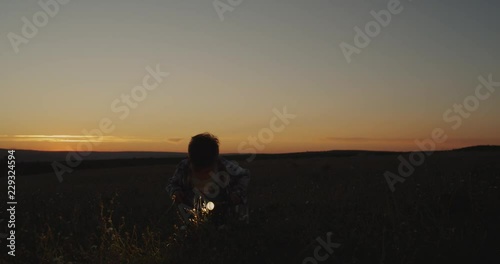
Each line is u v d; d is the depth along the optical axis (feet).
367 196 30.91
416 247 17.95
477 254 17.39
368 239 19.01
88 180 72.59
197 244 18.79
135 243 19.67
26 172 96.07
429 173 43.42
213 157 21.93
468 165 53.83
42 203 33.50
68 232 22.98
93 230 22.86
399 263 16.57
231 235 19.95
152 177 71.92
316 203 28.78
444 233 18.90
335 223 22.65
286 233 21.16
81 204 33.78
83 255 18.17
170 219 25.81
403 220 21.74
